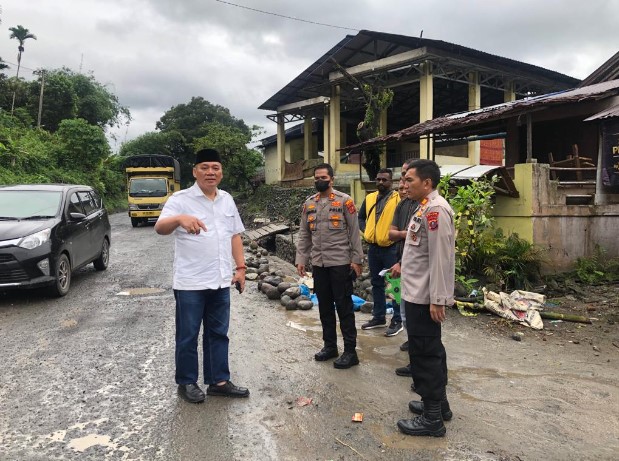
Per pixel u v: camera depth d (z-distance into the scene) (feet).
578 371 13.83
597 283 22.82
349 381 13.20
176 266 11.87
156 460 9.28
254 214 82.43
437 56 54.54
